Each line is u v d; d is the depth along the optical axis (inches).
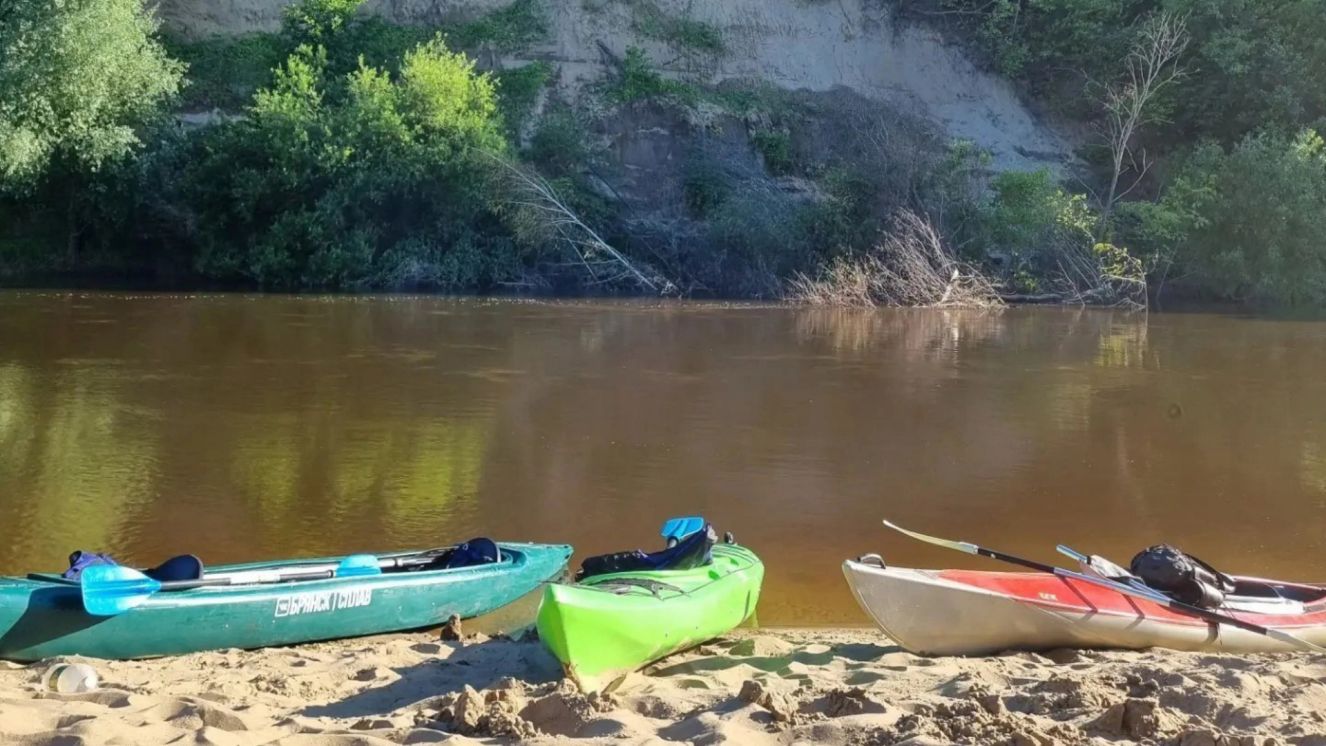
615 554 307.7
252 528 396.2
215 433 527.2
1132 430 583.2
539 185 1314.0
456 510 423.5
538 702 223.1
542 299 1200.2
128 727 207.0
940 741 205.6
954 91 1599.4
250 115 1282.0
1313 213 1342.3
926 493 460.1
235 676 254.8
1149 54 1489.9
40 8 1113.4
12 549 366.0
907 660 279.3
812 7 1599.4
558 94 1477.6
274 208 1296.8
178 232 1318.9
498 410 594.9
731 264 1333.7
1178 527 424.8
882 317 1117.7
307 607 294.5
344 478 459.8
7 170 1120.8
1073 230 1355.8
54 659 262.5
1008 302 1316.4
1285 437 572.7
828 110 1517.0
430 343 831.7
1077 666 269.7
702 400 635.5
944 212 1341.0
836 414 606.5
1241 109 1475.1
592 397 636.1
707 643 297.7
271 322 928.9
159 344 788.6
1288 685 246.5
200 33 1430.9
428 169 1289.4
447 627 307.3
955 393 676.7
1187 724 217.8
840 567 371.6
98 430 526.3
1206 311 1262.3
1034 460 518.9
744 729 212.7
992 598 282.4
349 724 219.5
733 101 1496.1
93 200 1269.7
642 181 1422.2
